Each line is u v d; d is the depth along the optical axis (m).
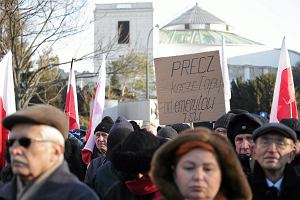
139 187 4.03
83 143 9.52
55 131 3.16
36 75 17.73
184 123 7.76
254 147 4.43
